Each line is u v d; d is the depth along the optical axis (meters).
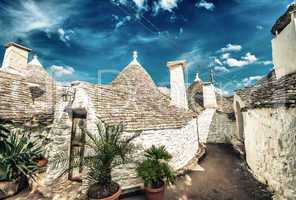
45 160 7.11
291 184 5.21
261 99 7.47
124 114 7.61
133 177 6.67
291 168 5.25
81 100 7.19
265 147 6.92
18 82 9.71
